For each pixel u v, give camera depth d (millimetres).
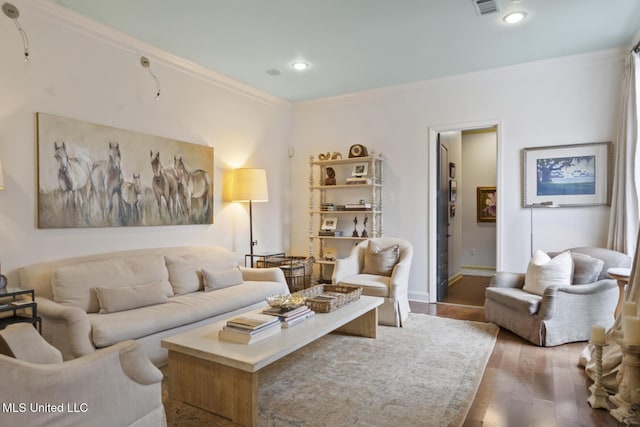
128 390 1549
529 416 2127
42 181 3016
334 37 3635
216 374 2166
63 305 2709
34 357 1496
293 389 2465
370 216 5309
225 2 3006
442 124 4801
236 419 2096
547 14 3209
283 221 5785
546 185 4254
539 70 4285
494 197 7215
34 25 2986
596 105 4039
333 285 3641
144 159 3768
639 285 2490
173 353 2328
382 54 4035
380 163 5203
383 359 2957
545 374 2664
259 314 2523
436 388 2471
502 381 2562
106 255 3385
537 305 3238
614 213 3814
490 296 3830
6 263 2838
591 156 4043
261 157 5328
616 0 2990
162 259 3518
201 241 4418
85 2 2998
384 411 2191
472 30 3496
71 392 1346
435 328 3738
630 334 2006
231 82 4781
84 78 3312
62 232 3166
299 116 5848
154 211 3854
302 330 2469
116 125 3559
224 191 4734
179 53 4000
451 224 6332
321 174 5582
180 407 2250
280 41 3715
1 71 2812
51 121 3072
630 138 3605
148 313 2830
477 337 3457
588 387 2465
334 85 5039
